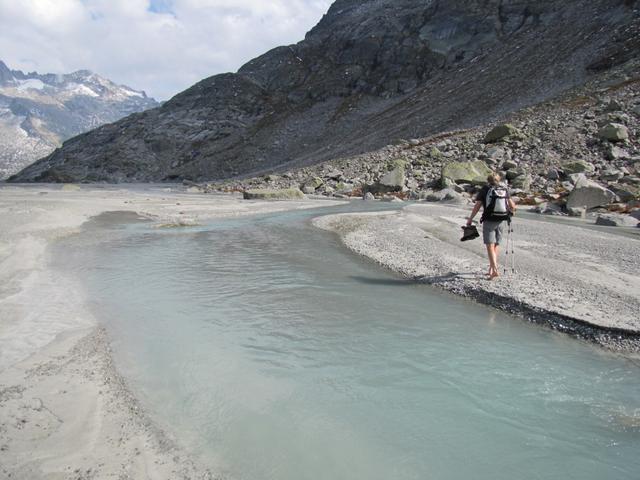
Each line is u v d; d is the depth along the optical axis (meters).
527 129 47.44
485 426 5.53
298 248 17.27
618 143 37.28
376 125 104.25
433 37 130.62
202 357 7.40
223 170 115.81
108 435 5.12
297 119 130.25
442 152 50.16
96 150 138.12
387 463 4.83
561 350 7.87
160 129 139.88
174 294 11.05
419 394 6.30
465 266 13.30
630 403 6.09
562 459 4.92
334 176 54.00
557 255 14.18
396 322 9.22
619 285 10.84
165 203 39.06
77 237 19.78
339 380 6.69
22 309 9.52
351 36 152.25
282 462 4.79
